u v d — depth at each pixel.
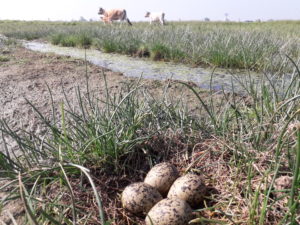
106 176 0.26
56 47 1.23
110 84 0.53
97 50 1.10
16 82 0.57
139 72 0.69
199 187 0.22
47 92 0.51
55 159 0.24
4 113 0.43
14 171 0.25
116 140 0.27
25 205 0.14
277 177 0.21
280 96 0.34
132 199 0.21
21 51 0.98
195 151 0.27
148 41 0.97
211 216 0.21
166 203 0.20
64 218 0.20
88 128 0.28
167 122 0.30
